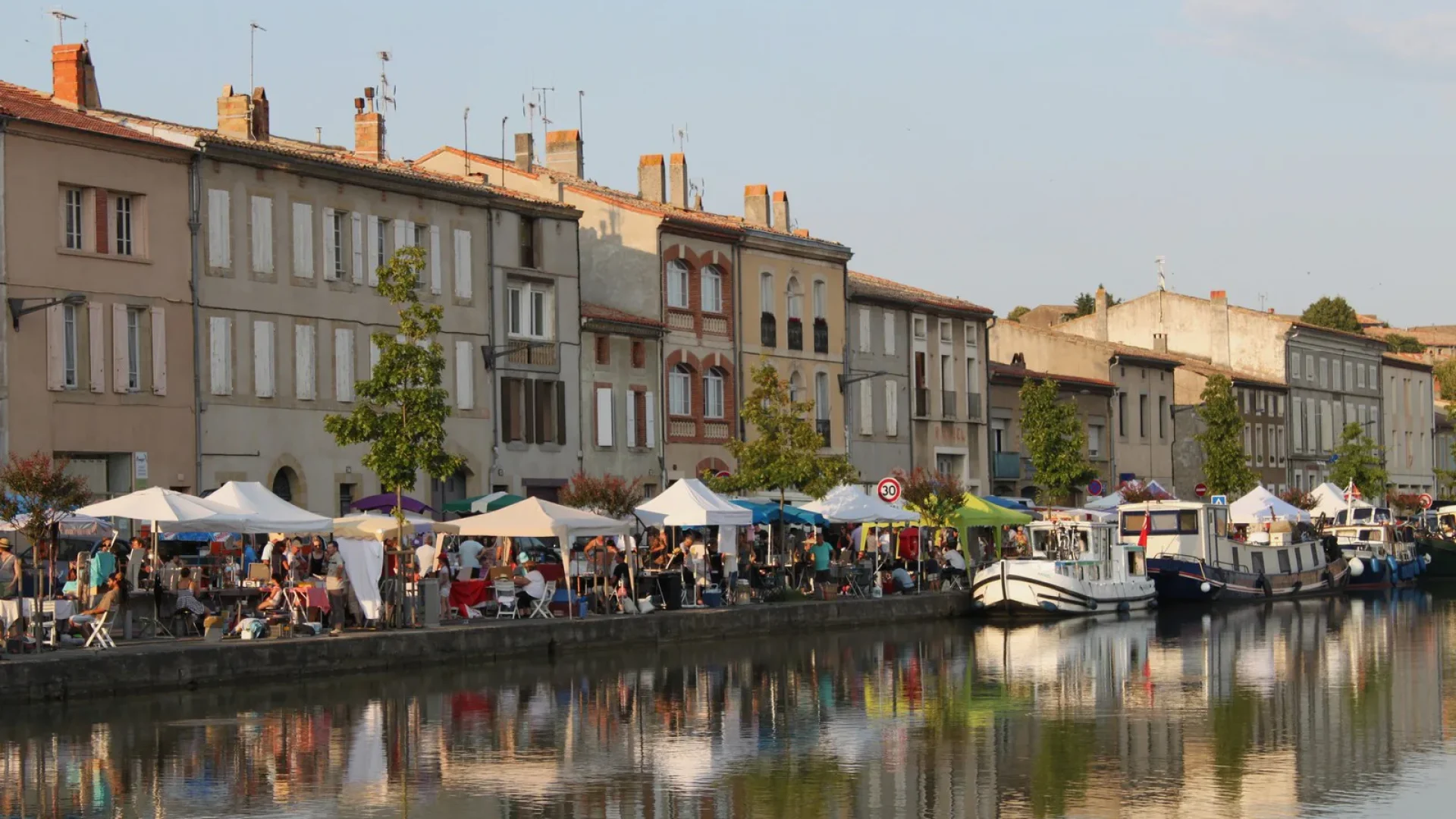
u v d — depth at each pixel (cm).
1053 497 7925
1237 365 11844
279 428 5325
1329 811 2353
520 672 3959
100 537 4309
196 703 3328
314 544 4703
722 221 7331
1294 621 5906
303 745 2880
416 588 4272
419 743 2909
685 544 5381
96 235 4847
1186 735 3025
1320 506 9081
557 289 6375
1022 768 2689
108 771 2638
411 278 4394
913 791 2508
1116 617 6084
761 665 4178
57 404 4712
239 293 5216
